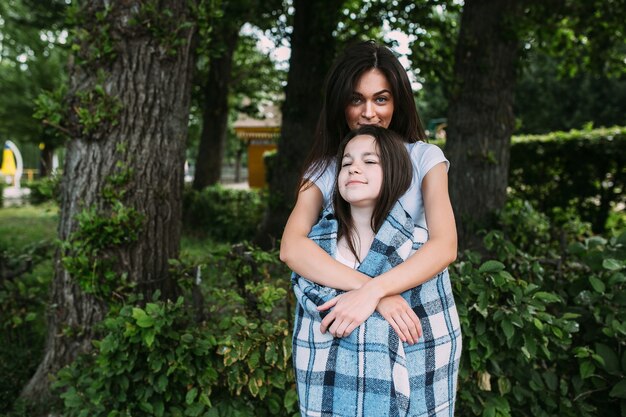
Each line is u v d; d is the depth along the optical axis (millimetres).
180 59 2547
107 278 2357
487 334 2002
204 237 7883
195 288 2357
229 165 40188
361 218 1379
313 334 1270
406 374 1195
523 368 2078
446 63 5242
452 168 4379
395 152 1338
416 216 1409
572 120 20109
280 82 10789
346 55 1563
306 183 1540
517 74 4359
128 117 2438
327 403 1213
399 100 1562
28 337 3004
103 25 2357
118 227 2355
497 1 4191
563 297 2246
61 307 2521
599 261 2164
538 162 6996
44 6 8281
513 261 2404
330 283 1274
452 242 1307
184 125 2641
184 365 1913
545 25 4797
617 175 6441
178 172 2631
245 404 2061
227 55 9641
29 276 4371
